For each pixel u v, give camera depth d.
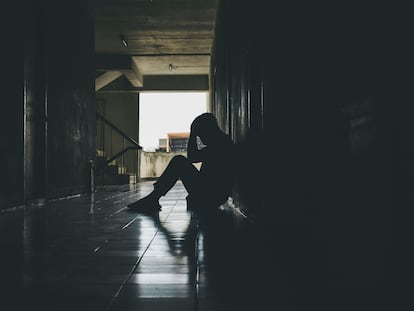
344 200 1.36
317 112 1.71
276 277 2.01
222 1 8.22
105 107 18.50
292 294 1.71
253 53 3.94
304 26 1.93
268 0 2.96
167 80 18.77
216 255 2.59
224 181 5.00
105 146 18.34
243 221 4.31
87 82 9.80
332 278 1.48
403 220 0.96
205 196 4.98
